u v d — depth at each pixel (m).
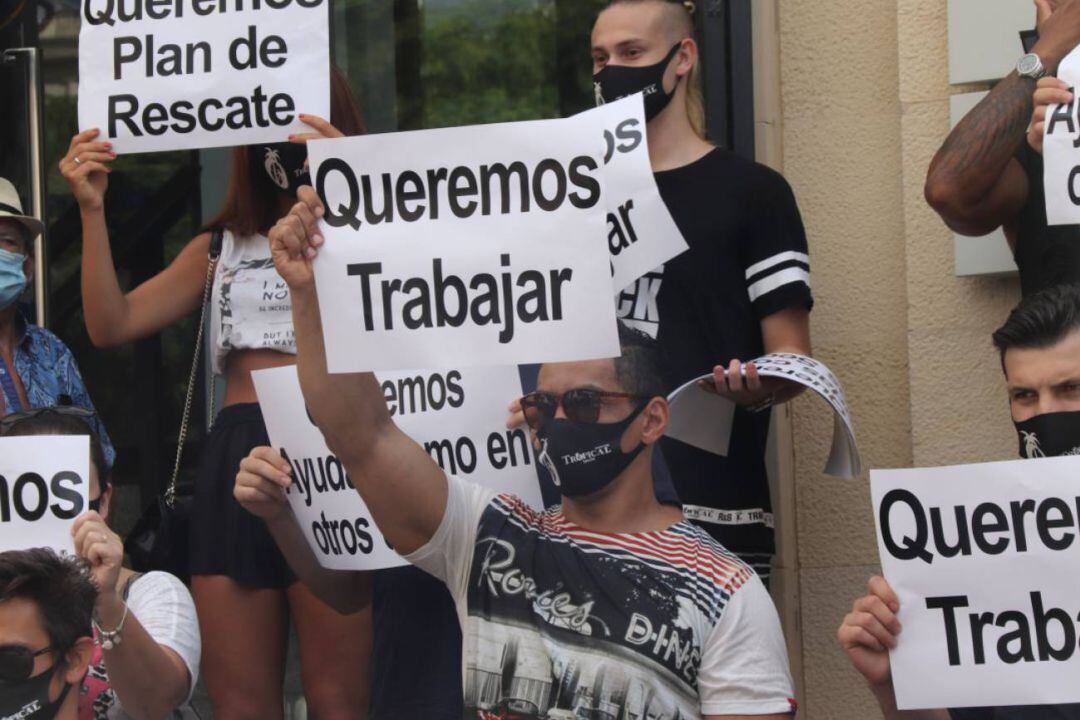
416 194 3.79
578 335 3.74
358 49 6.69
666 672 3.72
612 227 4.37
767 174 5.04
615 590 3.82
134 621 4.01
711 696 3.73
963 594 3.61
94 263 5.14
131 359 6.76
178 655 4.24
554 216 3.76
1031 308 3.95
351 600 4.70
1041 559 3.58
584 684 3.74
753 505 4.93
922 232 5.56
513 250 3.76
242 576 5.07
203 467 5.20
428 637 4.38
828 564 5.65
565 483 3.96
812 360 4.58
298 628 5.09
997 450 5.43
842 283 5.74
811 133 5.82
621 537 3.93
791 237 5.00
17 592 3.80
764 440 5.05
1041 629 3.57
